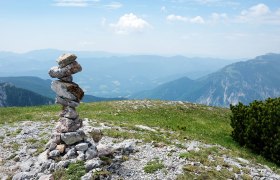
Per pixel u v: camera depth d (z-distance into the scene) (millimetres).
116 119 38375
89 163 19422
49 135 27938
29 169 20719
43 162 20828
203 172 19641
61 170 19297
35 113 42125
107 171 19000
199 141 30578
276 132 30859
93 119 35375
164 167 20234
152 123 38375
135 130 30906
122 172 19562
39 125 32281
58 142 21562
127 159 21375
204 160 21781
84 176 18281
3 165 22312
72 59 21484
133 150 23047
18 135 28562
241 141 34312
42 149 23297
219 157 23688
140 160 21391
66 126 21406
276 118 31250
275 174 23047
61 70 21219
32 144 25891
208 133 37219
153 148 23859
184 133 34062
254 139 32656
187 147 25844
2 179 20031
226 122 45500
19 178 19562
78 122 21844
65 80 21688
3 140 27547
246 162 25078
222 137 36562
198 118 45062
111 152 21391
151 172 19578
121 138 26625
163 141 26578
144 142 25422
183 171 19672
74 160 20047
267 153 31078
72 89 21406
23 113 43250
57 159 20594
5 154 24281
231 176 19844
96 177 18312
